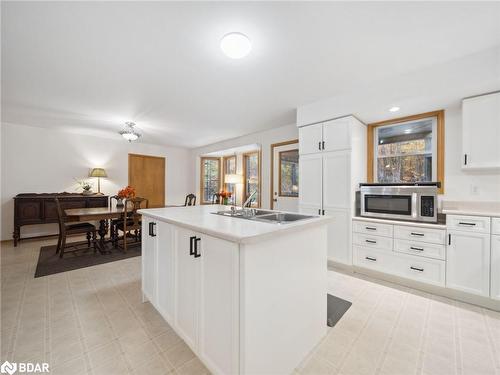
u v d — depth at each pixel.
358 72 2.30
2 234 4.14
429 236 2.23
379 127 3.13
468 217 2.03
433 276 2.21
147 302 2.06
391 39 1.78
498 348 1.48
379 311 1.92
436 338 1.58
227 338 1.12
